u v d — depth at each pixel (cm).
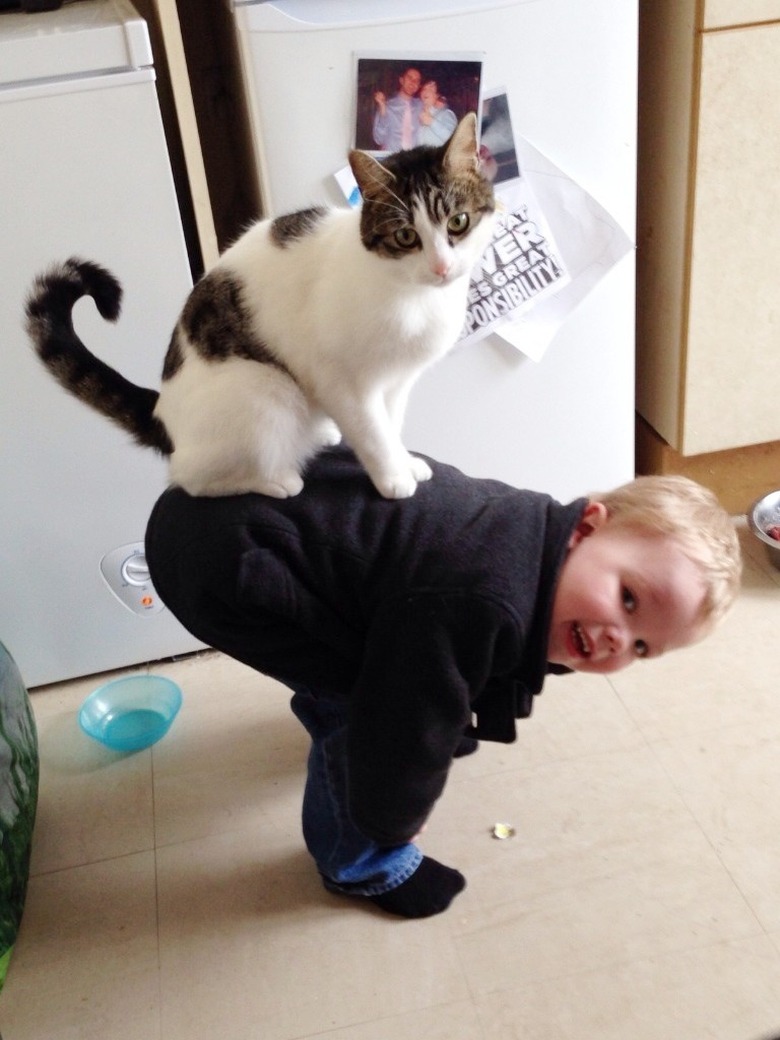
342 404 100
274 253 100
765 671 149
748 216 152
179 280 133
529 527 92
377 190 92
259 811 136
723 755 136
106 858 132
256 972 116
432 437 162
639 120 161
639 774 135
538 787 134
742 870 121
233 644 100
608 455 170
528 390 160
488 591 87
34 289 118
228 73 160
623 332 159
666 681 149
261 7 126
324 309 96
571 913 118
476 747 141
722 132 144
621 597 94
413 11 129
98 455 142
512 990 111
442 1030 108
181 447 104
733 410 170
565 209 147
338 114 134
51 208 124
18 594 151
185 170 151
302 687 114
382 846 112
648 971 111
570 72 137
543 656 90
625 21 135
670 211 158
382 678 90
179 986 115
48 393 135
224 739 149
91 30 117
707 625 97
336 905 122
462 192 94
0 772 119
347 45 129
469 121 92
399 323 95
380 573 93
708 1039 104
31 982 117
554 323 154
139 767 145
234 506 98
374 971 114
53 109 119
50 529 146
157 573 104
